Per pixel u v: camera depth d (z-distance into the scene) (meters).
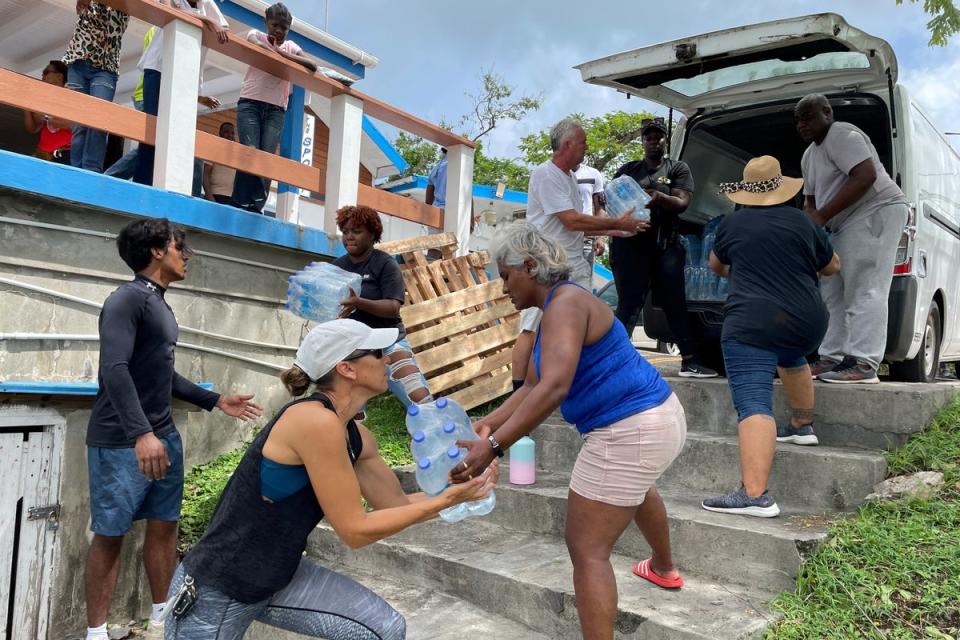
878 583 2.71
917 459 3.53
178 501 3.56
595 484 2.42
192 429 4.98
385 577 3.70
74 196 4.04
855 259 4.14
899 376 5.15
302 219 11.69
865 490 3.31
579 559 2.44
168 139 4.52
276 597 2.16
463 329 5.40
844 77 4.75
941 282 5.19
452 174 6.45
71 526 3.68
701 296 5.04
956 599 2.57
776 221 3.34
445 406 2.56
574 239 4.34
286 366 5.58
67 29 7.36
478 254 5.86
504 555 3.46
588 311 2.44
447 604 3.32
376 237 4.56
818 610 2.65
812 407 3.66
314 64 5.43
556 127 4.28
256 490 2.02
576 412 2.49
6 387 3.32
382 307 4.34
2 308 3.89
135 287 3.32
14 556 3.49
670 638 2.58
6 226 3.90
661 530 2.89
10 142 7.79
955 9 5.80
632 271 4.81
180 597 2.03
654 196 4.55
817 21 4.00
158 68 5.09
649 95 5.20
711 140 5.45
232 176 6.71
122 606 3.80
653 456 2.40
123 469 3.33
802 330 3.25
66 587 3.66
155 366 3.36
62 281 4.15
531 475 4.00
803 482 3.47
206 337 5.02
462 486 2.18
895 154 4.57
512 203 14.30
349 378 2.13
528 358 4.31
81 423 3.72
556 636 2.97
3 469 3.43
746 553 2.98
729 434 4.12
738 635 2.51
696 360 4.90
